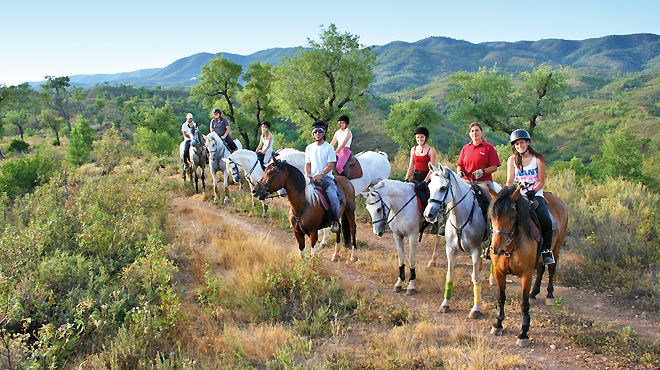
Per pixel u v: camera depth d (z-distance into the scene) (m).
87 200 11.79
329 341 6.29
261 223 13.18
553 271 7.42
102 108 142.00
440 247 10.79
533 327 6.62
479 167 7.55
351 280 8.68
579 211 11.11
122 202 12.30
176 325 6.21
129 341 5.50
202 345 5.94
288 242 11.43
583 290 8.05
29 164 19.64
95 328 5.97
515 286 8.27
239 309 7.20
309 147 8.85
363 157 12.14
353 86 34.88
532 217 6.22
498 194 5.78
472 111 45.19
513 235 5.80
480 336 6.25
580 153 109.12
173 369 5.30
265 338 6.12
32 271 7.09
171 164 24.84
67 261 7.62
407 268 9.30
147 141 38.41
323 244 10.82
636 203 11.52
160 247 8.24
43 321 5.96
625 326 6.69
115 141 30.56
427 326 6.47
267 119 51.75
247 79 50.62
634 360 5.62
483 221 7.21
